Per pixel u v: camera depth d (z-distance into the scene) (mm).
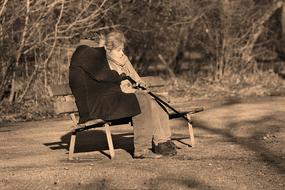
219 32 17594
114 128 11453
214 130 10711
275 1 17766
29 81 14469
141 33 17438
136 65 18234
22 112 13766
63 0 14180
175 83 17141
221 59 17594
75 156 8758
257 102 14203
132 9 16562
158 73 19109
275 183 6789
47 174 7434
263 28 18000
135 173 7305
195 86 16938
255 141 9445
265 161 7910
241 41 17641
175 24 17297
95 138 10375
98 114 8180
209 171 7324
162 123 8398
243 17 17484
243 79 17328
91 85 8266
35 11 14156
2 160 8609
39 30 14578
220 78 17438
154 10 17094
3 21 14016
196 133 10461
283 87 16844
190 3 17203
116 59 8594
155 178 7059
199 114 12594
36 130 11508
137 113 8125
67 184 6965
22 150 9438
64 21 15227
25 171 7664
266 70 18391
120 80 8258
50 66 15164
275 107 13242
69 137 10602
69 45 15406
